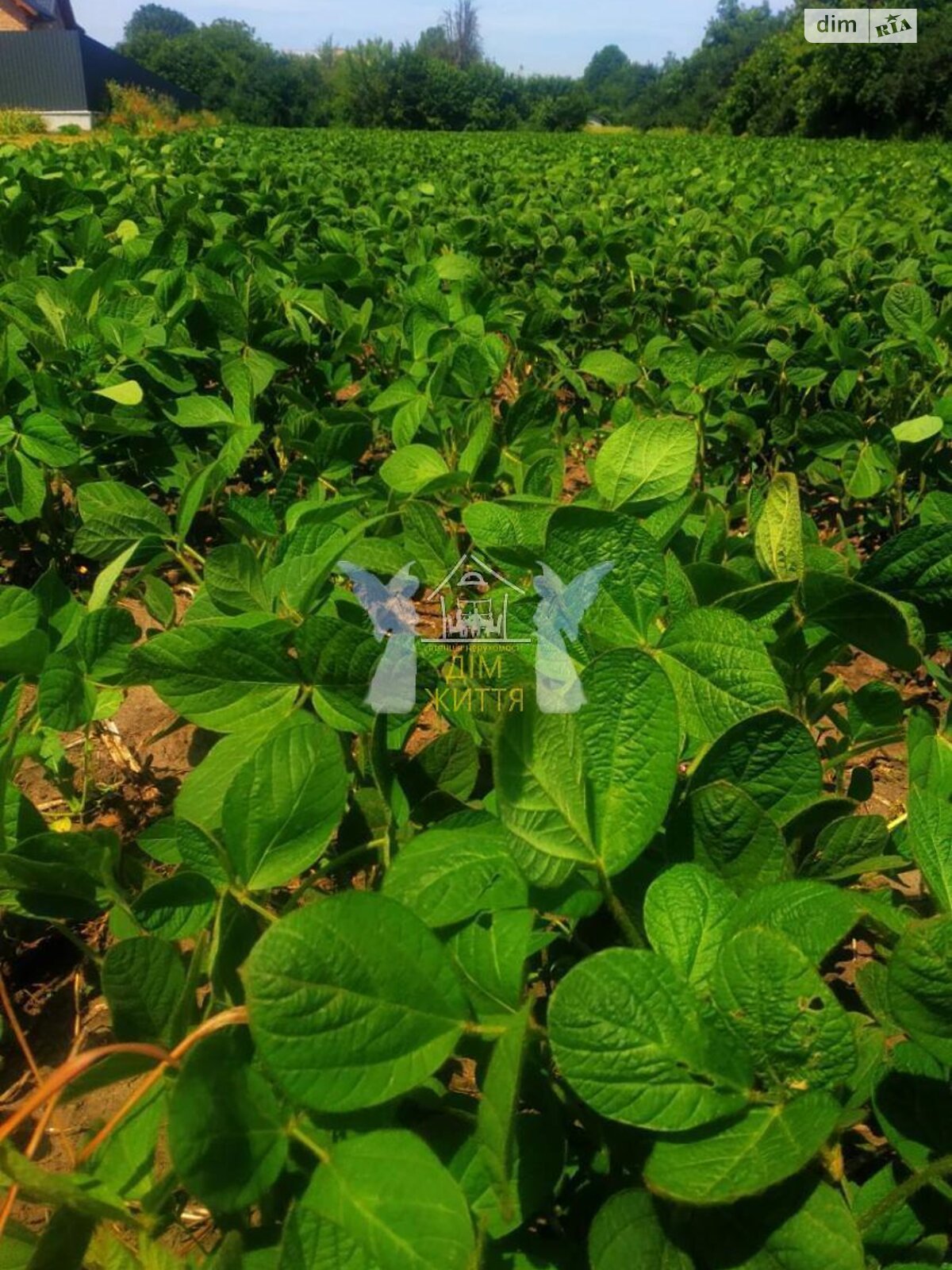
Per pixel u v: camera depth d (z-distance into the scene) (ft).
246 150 48.83
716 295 18.11
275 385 11.86
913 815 3.34
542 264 23.98
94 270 13.87
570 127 251.39
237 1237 3.05
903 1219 3.25
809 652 4.94
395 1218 2.65
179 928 3.92
